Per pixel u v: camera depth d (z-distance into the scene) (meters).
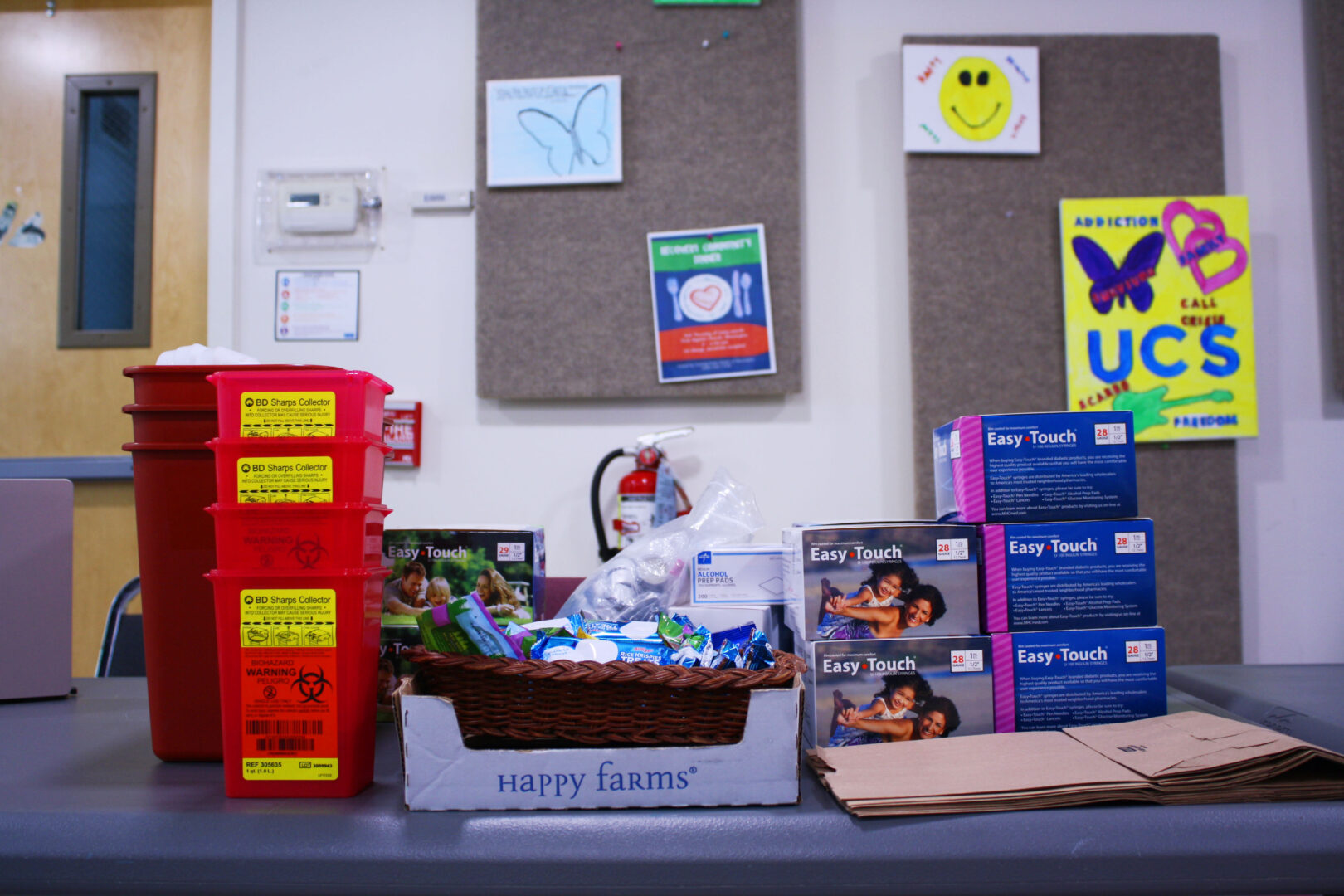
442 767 0.54
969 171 1.88
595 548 1.92
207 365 0.65
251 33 1.99
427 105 1.98
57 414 2.00
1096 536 0.68
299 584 0.57
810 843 0.51
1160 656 0.67
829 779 0.54
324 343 1.96
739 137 1.89
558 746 0.57
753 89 1.89
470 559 0.76
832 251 1.94
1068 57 1.90
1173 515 1.85
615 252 1.89
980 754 0.59
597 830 0.52
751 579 0.82
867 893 0.51
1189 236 1.86
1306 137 1.95
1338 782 0.54
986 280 1.87
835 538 0.68
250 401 0.58
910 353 1.91
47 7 2.03
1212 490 1.85
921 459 1.86
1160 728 0.62
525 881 0.51
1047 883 0.51
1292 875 0.50
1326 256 1.93
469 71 1.98
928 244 1.88
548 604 1.25
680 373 1.88
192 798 0.56
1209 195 1.89
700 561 0.82
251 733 0.57
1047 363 1.87
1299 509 1.91
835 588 0.68
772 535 1.90
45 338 2.01
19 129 2.03
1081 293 1.85
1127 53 1.90
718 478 0.96
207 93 2.02
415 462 1.92
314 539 0.57
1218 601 1.84
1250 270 1.89
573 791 0.54
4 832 0.51
